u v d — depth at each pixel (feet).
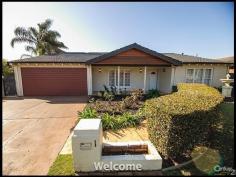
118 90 47.16
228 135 15.67
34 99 40.86
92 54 57.47
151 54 43.01
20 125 21.83
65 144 16.07
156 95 41.32
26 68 45.06
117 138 17.46
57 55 54.75
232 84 42.04
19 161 12.99
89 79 45.42
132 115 22.94
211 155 13.00
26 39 77.05
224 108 24.66
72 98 41.98
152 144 13.99
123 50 42.42
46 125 21.83
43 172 11.53
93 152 11.23
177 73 47.67
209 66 48.11
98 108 29.35
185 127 12.14
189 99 15.56
